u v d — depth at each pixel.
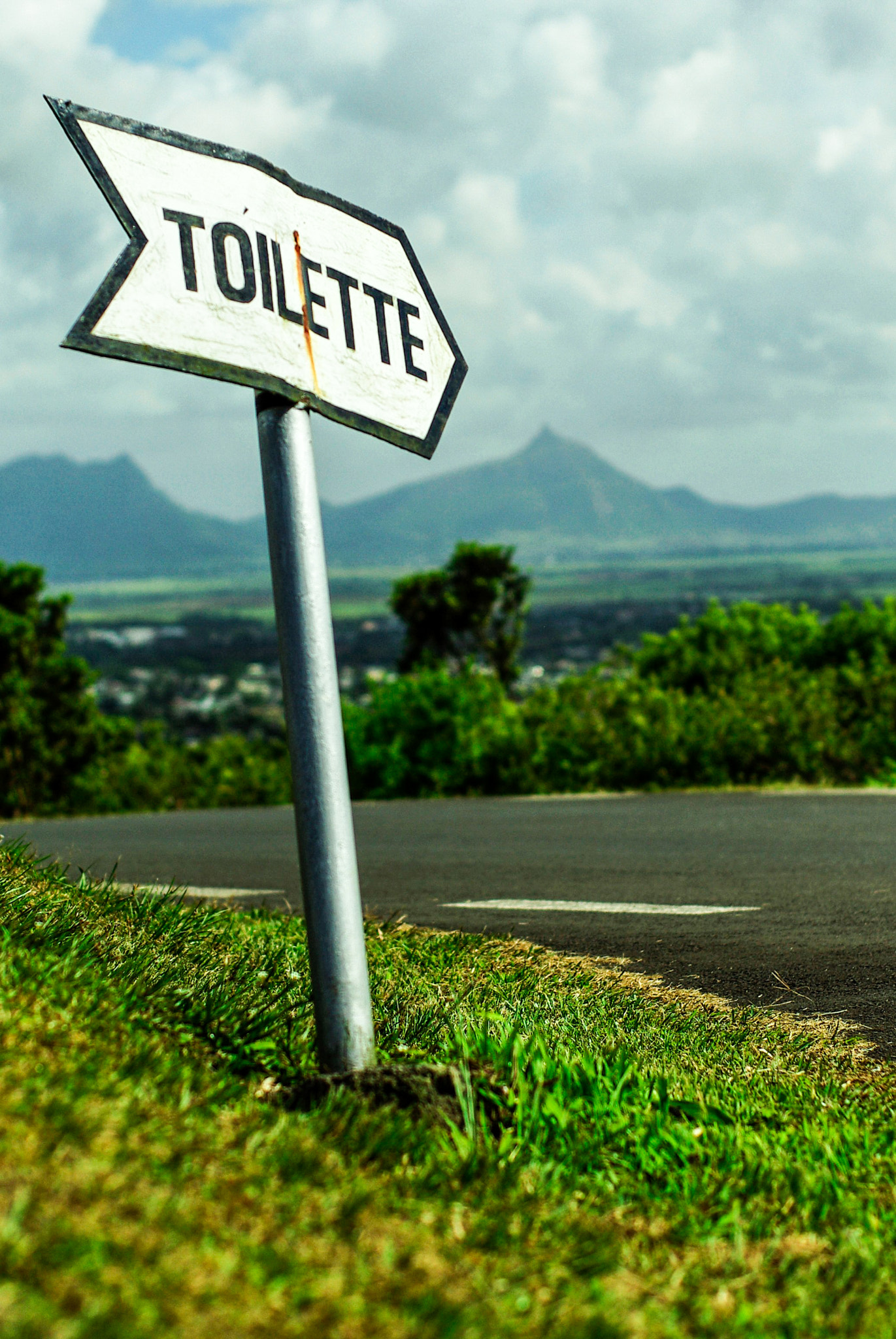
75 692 25.47
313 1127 2.35
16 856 5.04
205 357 2.48
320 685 2.69
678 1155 2.74
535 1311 1.73
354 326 2.91
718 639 20.50
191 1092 2.39
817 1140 2.81
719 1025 4.00
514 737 15.35
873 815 9.50
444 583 26.17
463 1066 2.78
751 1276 2.08
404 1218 1.99
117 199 2.38
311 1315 1.57
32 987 2.67
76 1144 1.85
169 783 25.25
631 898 6.61
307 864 2.69
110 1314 1.42
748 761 13.41
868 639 18.17
